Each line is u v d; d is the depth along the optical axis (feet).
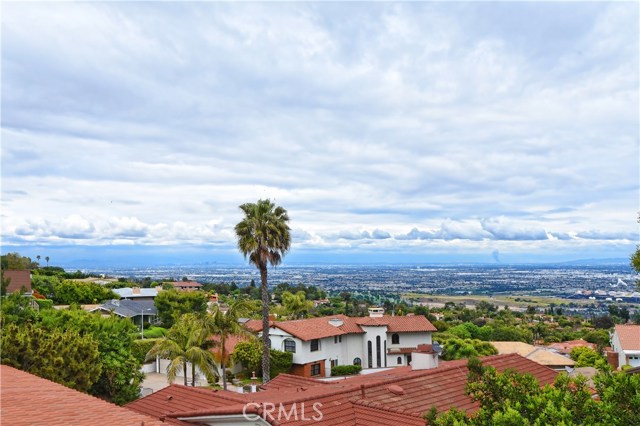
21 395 40.86
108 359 111.24
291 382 80.59
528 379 38.34
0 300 106.11
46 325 106.93
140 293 353.72
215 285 533.55
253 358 166.61
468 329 291.58
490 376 39.34
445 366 74.18
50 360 88.69
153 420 36.24
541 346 254.68
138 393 119.14
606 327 410.52
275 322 172.45
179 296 277.03
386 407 55.11
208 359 131.34
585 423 32.14
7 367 56.24
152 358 180.45
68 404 38.45
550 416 31.94
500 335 297.12
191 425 54.39
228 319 135.03
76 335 97.96
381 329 184.85
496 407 36.70
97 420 34.27
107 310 258.37
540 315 532.73
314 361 169.07
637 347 172.86
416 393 60.95
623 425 31.63
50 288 299.79
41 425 32.12
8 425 31.83
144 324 266.36
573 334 345.72
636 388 32.96
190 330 134.10
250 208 131.44
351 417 52.60
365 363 184.24
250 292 514.68
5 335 85.15
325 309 415.03
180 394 66.18
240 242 129.80
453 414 37.24
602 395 34.04
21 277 246.06
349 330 181.57
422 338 192.44
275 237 129.49
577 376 36.65
